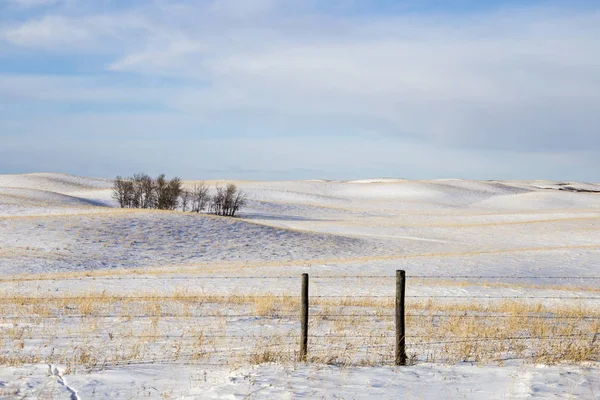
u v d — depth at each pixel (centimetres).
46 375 793
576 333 1208
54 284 2416
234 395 699
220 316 1449
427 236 6694
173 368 858
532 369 857
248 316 1469
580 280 3278
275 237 5350
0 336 1112
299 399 688
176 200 9338
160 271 3238
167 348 1014
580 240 6066
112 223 5203
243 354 952
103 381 774
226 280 2731
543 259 4069
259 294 2045
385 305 1811
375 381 781
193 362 895
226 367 866
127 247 4509
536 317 1495
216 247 4803
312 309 1645
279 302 1764
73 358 911
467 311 1677
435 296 2164
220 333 1191
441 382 780
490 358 938
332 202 12950
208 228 5381
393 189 15575
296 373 817
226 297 1928
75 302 1662
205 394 708
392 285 2620
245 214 9375
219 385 750
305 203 12206
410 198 14512
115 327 1254
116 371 833
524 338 1127
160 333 1179
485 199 14950
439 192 15212
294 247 5031
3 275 3114
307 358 905
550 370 850
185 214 5844
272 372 823
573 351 966
